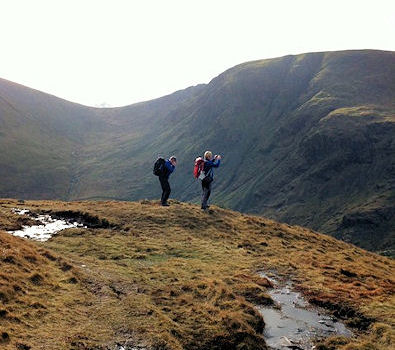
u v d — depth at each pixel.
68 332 12.59
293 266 23.61
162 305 16.12
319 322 16.58
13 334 11.73
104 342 12.39
